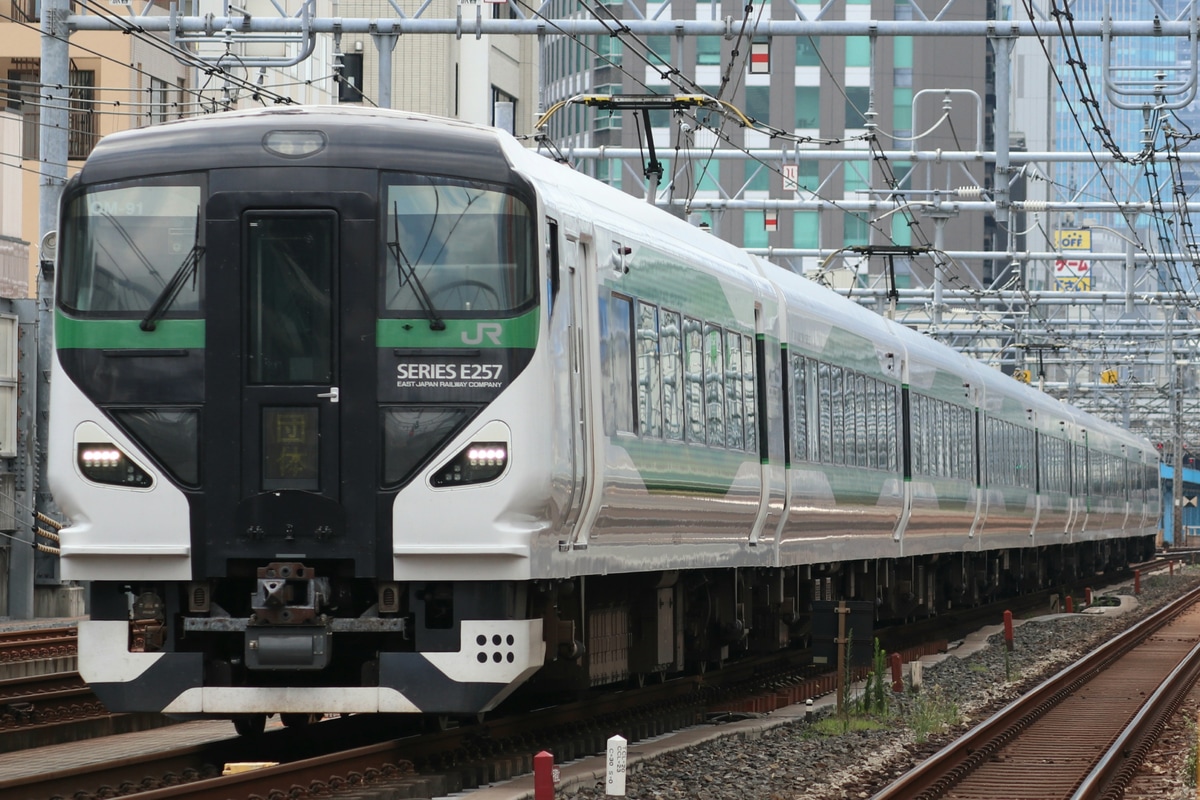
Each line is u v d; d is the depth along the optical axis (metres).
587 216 43.25
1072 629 112.75
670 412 49.53
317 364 38.19
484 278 38.28
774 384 61.72
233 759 40.50
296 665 37.66
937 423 94.19
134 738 51.19
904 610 90.38
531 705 52.16
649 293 48.09
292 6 138.12
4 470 88.38
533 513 38.25
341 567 38.28
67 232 39.09
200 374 38.28
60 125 72.88
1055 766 51.03
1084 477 154.62
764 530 60.84
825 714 60.22
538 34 66.75
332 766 36.78
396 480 37.91
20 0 127.44
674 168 73.38
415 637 38.19
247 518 37.94
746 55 69.81
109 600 38.75
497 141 39.19
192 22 68.19
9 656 66.44
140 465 38.28
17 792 32.94
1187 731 60.69
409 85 158.88
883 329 84.50
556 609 42.25
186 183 38.72
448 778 37.81
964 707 66.88
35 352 88.69
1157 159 85.69
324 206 38.25
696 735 51.16
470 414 37.94
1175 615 131.88
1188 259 115.06
